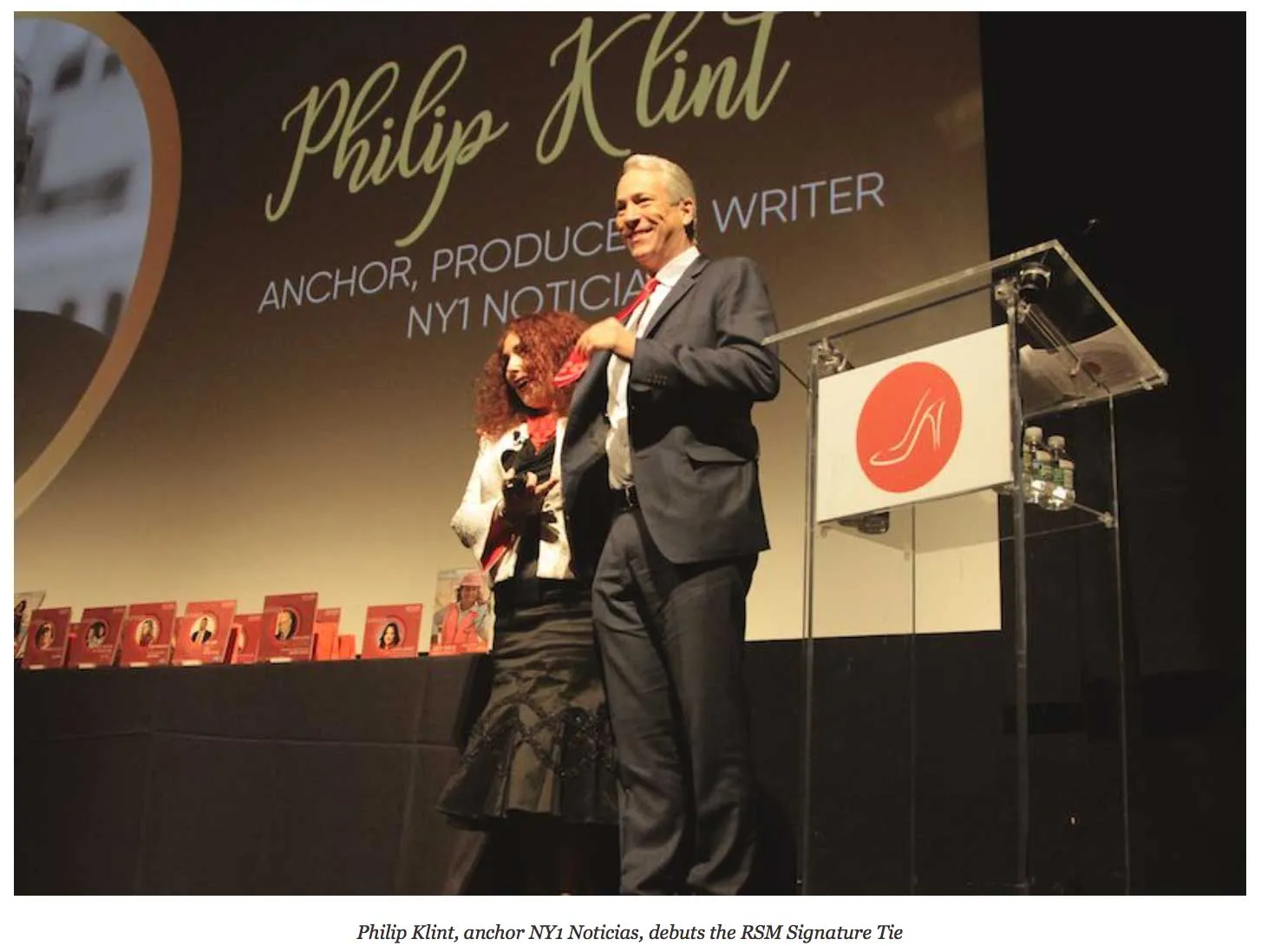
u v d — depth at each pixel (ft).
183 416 13.35
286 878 8.48
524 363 8.45
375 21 14.12
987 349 5.83
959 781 5.62
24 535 13.61
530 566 7.70
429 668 8.50
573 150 12.37
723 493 6.93
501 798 7.06
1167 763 7.48
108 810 9.30
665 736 6.93
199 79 14.88
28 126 15.60
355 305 12.92
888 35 11.10
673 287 7.49
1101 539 6.41
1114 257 9.12
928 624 5.85
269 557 12.37
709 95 11.78
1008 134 9.94
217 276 13.83
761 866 7.27
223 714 9.14
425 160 13.17
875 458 6.17
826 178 10.91
